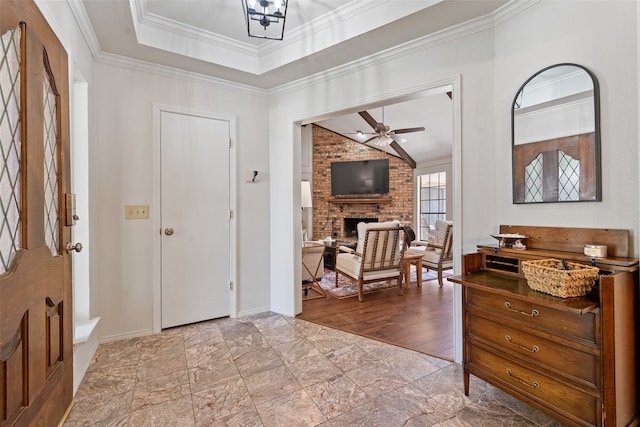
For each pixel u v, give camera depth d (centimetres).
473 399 174
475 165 210
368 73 261
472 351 170
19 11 111
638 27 138
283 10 188
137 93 263
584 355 124
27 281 114
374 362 217
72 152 187
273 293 331
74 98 216
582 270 133
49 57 138
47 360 133
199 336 262
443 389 184
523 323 144
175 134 281
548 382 135
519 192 189
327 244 572
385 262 375
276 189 328
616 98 150
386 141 551
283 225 322
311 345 245
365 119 562
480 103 208
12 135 109
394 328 279
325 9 229
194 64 269
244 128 319
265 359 222
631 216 145
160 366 211
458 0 186
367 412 163
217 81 300
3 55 103
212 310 300
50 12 146
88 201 219
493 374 158
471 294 170
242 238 317
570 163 166
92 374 201
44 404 129
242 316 313
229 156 309
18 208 112
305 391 182
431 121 554
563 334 130
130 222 259
